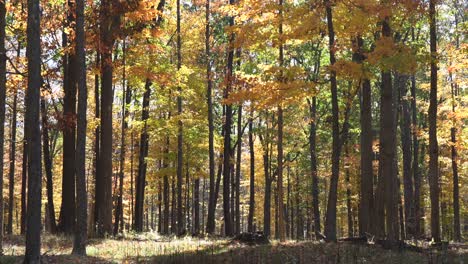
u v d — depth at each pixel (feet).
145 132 86.79
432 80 57.98
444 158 90.07
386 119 52.95
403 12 45.60
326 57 87.40
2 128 45.37
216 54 91.25
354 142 109.19
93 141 112.06
